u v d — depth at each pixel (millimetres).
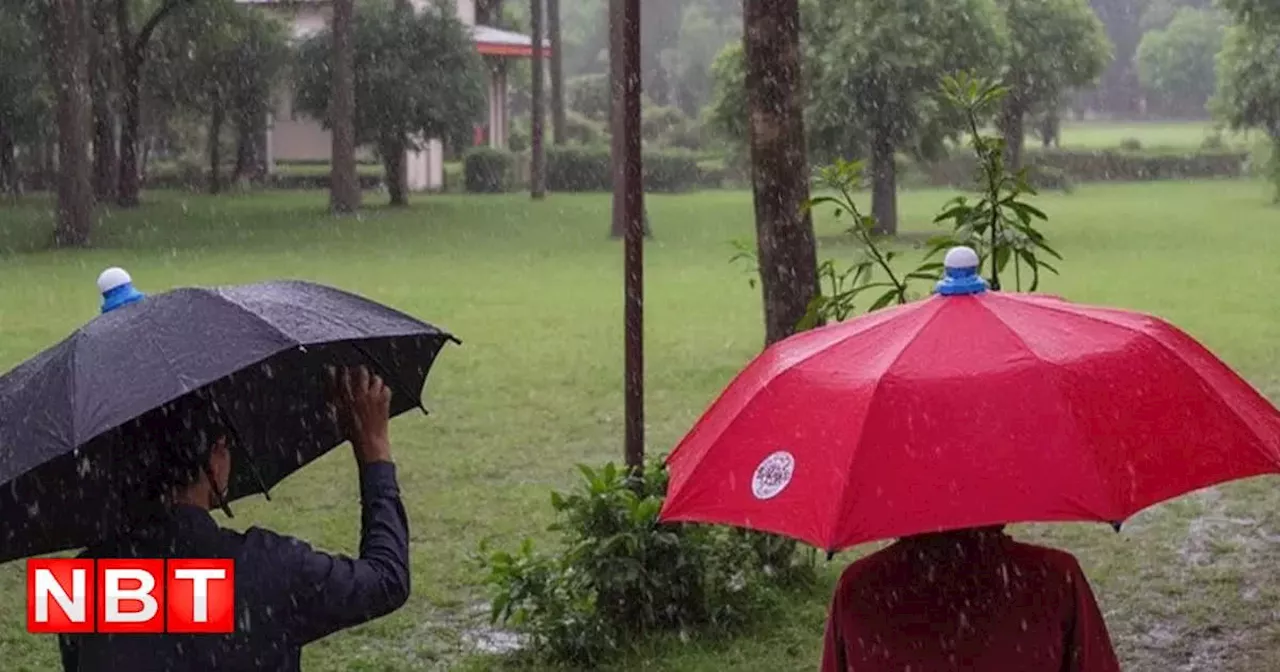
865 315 3744
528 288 21875
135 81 39688
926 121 28969
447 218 36844
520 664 6641
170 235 32156
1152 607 7430
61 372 3135
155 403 3018
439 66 40188
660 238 30922
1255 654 6727
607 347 15984
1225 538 8648
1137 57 88500
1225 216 33781
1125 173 51938
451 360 15219
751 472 3260
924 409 3086
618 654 6582
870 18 29219
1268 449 3182
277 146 52000
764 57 7633
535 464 10883
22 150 46219
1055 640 3297
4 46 35375
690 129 61688
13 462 2986
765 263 7758
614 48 31297
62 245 29578
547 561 6738
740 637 6746
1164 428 3115
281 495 10070
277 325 3217
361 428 3434
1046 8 41531
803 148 7730
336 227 34062
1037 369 3121
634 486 6801
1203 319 16969
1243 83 34844
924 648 3285
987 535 3344
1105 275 21922
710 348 15828
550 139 60375
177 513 3152
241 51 41938
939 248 6582
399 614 7516
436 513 9523
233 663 3090
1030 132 65875
